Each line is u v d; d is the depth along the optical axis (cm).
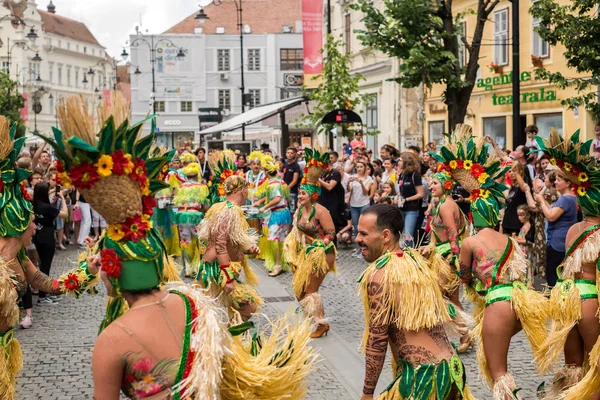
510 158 1194
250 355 353
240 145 2997
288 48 6675
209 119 5159
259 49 6644
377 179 1548
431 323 424
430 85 1694
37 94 7756
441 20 1695
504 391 559
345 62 2302
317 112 2330
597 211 561
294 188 1714
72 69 10306
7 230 525
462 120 1794
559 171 577
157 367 307
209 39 6531
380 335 434
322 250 869
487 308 578
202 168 1983
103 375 305
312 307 873
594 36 1455
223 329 327
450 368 423
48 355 824
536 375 716
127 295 321
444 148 653
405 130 2780
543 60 2131
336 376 722
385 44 1719
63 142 311
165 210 1510
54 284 542
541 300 571
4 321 520
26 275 543
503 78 2303
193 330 316
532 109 2191
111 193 312
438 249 808
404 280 428
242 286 783
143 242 319
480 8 1767
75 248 1703
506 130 2312
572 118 2025
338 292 1159
